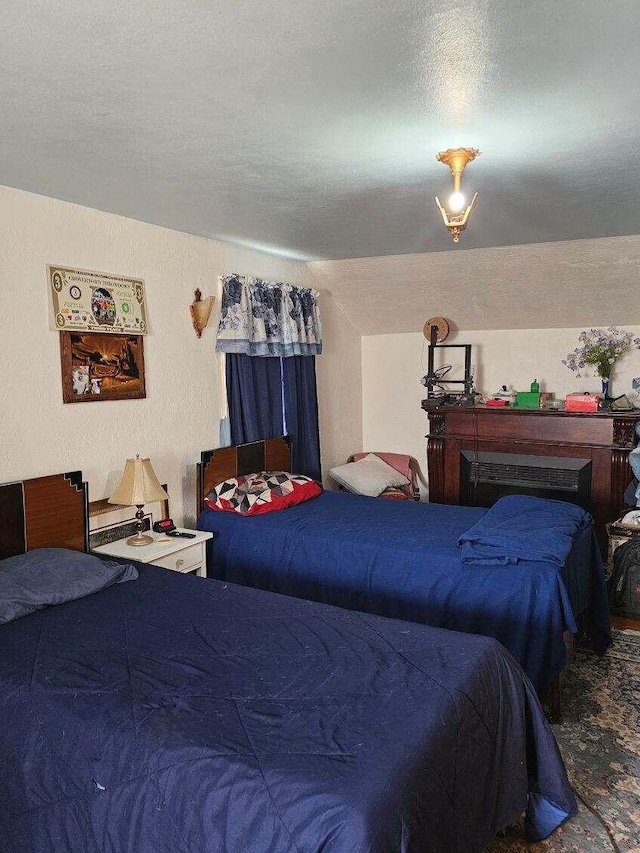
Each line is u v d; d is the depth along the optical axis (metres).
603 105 1.81
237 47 1.44
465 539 2.93
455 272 4.44
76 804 1.56
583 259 4.00
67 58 1.48
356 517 3.57
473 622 2.79
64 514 2.88
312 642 2.01
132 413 3.31
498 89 1.70
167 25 1.34
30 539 2.73
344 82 1.64
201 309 3.66
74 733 1.60
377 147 2.15
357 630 2.10
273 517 3.57
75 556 2.60
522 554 2.74
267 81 1.63
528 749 1.99
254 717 1.59
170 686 1.75
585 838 2.00
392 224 3.36
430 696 1.67
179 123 1.92
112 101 1.74
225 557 3.50
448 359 5.23
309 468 4.70
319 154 2.22
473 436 4.97
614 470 4.48
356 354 5.54
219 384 3.91
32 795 1.63
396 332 5.43
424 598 2.93
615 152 2.22
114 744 1.54
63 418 2.94
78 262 2.97
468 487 5.04
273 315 4.16
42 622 2.18
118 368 3.21
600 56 1.51
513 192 2.74
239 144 2.11
